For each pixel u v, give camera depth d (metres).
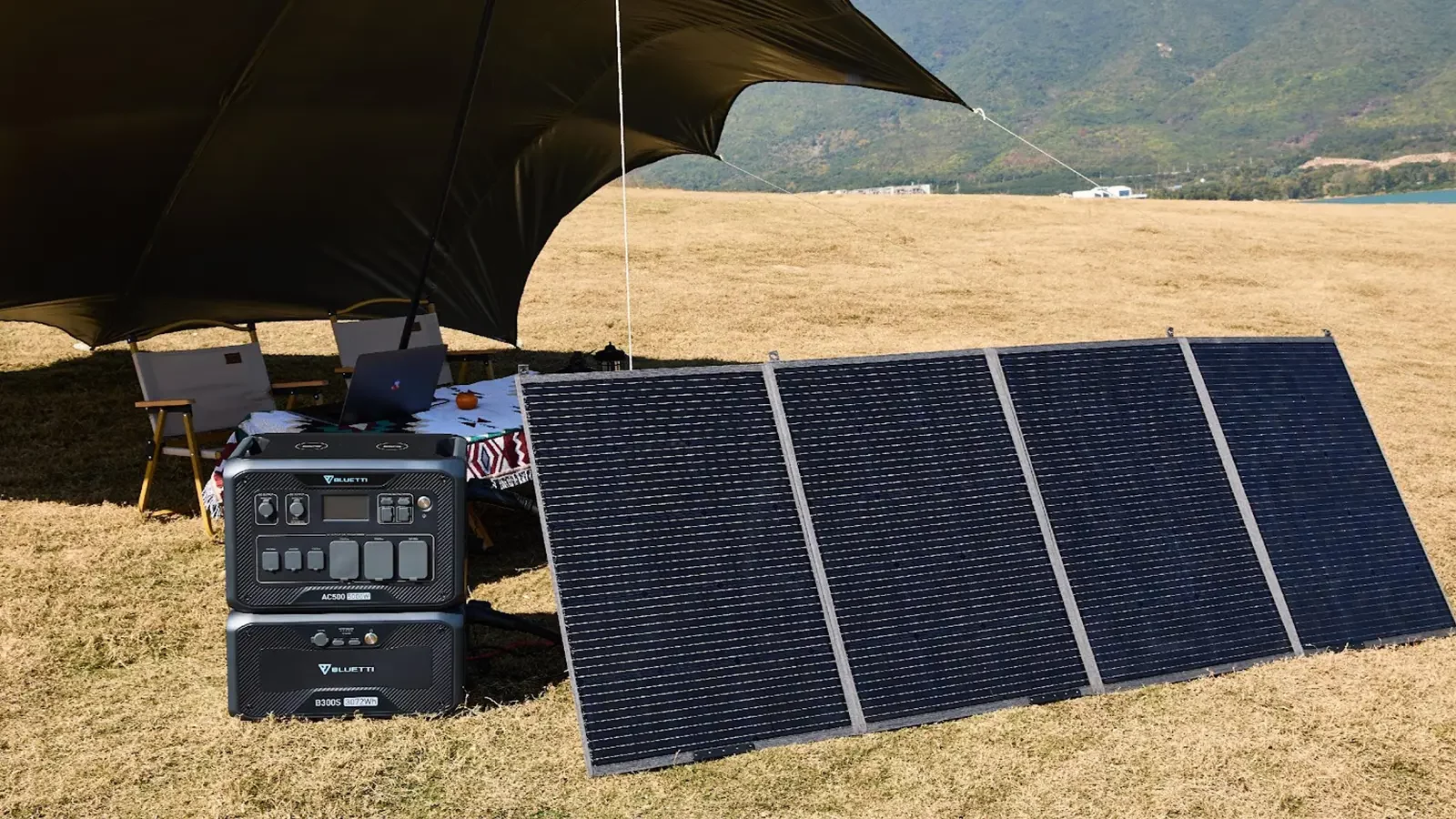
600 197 16.81
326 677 3.39
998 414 3.84
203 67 5.25
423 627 3.39
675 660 3.32
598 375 3.52
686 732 3.28
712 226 14.66
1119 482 3.87
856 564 3.53
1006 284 11.66
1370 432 4.25
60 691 3.57
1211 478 3.98
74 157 5.41
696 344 8.52
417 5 5.33
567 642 3.27
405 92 5.81
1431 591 4.05
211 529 4.66
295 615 3.38
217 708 3.48
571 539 3.35
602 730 3.22
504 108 6.25
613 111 6.58
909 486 3.66
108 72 5.10
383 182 6.32
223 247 6.18
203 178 5.77
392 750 3.28
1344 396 4.29
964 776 3.22
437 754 3.28
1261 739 3.39
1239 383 4.16
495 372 7.30
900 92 5.38
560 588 3.30
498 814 3.08
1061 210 17.50
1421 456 6.06
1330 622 3.89
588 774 3.19
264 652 3.38
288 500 3.31
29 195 5.46
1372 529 4.08
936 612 3.54
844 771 3.24
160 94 5.29
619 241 13.20
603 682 3.26
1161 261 13.30
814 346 8.55
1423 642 3.94
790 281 11.40
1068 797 3.15
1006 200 18.67
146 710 3.47
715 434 3.55
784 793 3.16
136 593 4.16
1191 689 3.63
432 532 3.35
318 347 8.17
